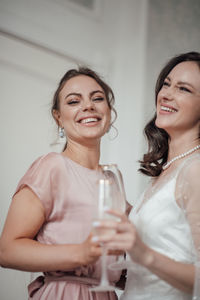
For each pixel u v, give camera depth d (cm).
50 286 195
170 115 211
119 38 393
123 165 375
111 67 387
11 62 331
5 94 325
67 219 199
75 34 366
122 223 147
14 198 201
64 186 203
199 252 174
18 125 327
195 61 217
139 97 387
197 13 443
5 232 192
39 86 343
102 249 153
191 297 183
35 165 209
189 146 210
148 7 403
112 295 202
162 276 166
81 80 224
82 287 193
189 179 186
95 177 209
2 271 282
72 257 172
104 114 222
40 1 347
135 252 155
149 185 215
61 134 234
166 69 230
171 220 186
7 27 329
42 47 348
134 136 381
